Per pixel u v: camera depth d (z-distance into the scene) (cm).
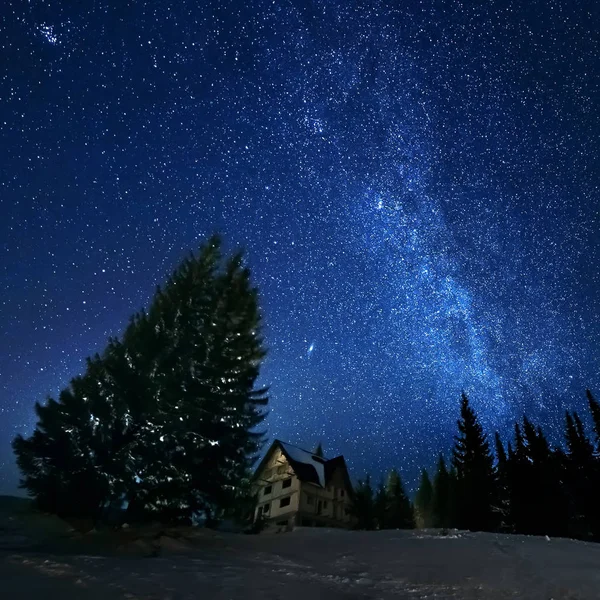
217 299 2006
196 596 651
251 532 1894
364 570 1017
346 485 4538
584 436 4612
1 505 1477
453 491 4166
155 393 1584
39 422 1503
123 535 1313
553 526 3775
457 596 805
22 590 574
